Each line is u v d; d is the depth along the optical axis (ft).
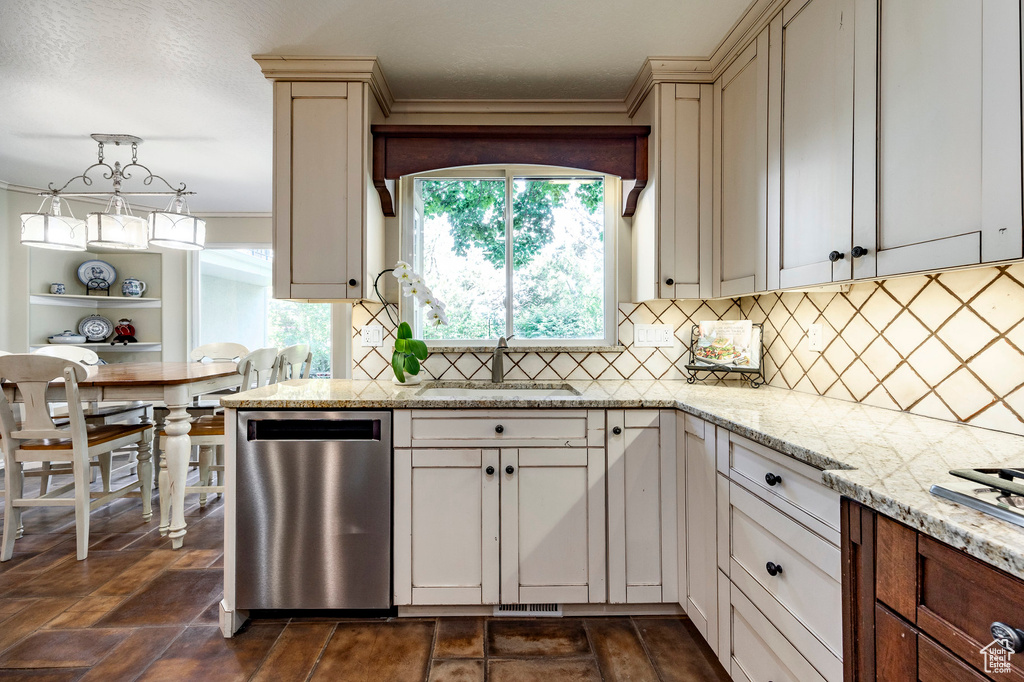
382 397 5.72
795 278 4.83
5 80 7.09
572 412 5.62
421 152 6.79
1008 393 3.75
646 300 6.98
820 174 4.48
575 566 5.63
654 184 6.51
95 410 10.21
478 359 7.54
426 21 5.67
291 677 4.83
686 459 5.38
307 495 5.52
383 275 7.49
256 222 15.08
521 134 6.79
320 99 6.45
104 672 4.88
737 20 5.65
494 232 7.90
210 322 16.76
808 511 3.28
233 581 5.51
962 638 2.06
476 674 4.87
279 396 5.77
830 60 4.35
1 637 5.43
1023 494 2.32
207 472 9.79
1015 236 2.82
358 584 5.55
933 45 3.34
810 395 5.89
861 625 2.72
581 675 4.85
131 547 7.77
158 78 7.05
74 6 5.39
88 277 14.11
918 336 4.49
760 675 3.89
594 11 5.51
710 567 4.80
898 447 3.39
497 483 5.60
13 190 12.42
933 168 3.34
